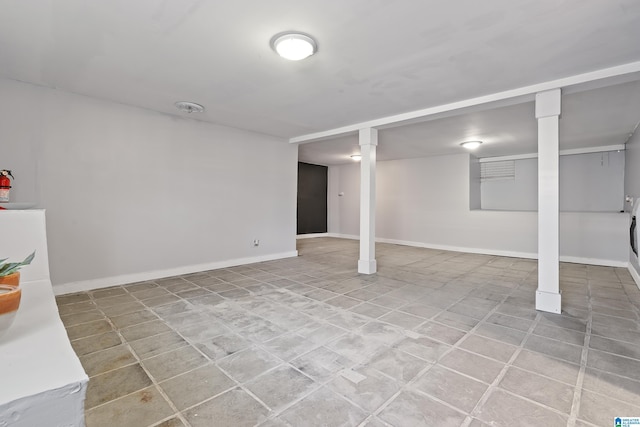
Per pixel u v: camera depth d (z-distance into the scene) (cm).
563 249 575
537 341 234
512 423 147
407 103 362
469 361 204
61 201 339
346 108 382
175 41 229
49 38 227
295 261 548
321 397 166
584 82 275
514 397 167
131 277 391
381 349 220
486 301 330
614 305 319
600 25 201
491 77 285
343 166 930
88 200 357
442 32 212
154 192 409
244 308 301
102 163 365
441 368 195
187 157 439
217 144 473
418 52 240
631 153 498
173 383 178
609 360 206
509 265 530
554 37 216
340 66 266
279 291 360
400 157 761
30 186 321
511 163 724
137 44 234
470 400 164
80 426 56
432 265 525
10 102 308
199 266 458
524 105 363
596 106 363
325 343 229
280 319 274
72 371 59
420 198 760
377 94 332
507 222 634
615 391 172
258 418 150
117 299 326
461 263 545
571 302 330
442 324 266
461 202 695
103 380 181
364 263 455
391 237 813
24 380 54
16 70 285
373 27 207
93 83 315
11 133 310
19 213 123
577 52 237
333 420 149
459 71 273
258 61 259
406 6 185
